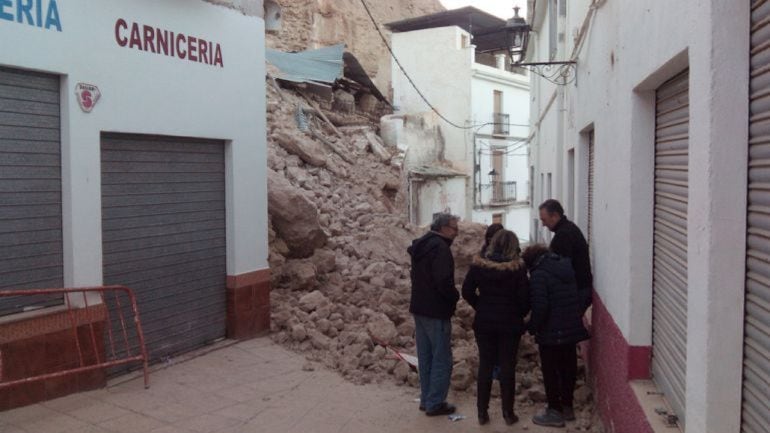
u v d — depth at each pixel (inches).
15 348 207.0
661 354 170.4
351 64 1041.5
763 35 103.4
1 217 206.1
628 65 186.4
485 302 232.7
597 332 247.8
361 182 728.3
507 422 234.5
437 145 1282.0
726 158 110.2
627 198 186.1
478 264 232.8
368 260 463.2
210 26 292.0
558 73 437.1
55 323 218.8
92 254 232.8
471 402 258.1
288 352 299.7
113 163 248.4
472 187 1337.4
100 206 236.7
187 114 279.0
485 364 233.1
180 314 282.0
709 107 111.1
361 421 231.9
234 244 308.3
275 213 392.8
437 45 1350.9
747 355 109.0
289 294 366.9
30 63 210.7
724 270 110.8
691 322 121.7
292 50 1347.2
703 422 113.9
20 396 209.5
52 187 222.8
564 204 411.8
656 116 180.2
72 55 225.0
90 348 231.3
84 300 228.7
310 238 400.8
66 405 217.5
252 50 319.6
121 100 245.4
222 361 281.0
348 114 1019.3
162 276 272.4
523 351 303.9
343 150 799.7
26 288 214.2
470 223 443.5
